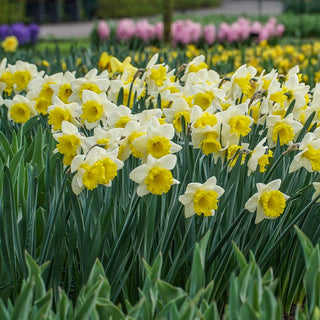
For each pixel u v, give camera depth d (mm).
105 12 40344
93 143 2627
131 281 2762
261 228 2764
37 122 4207
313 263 2219
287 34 23344
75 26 36531
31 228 2699
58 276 2637
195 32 13695
